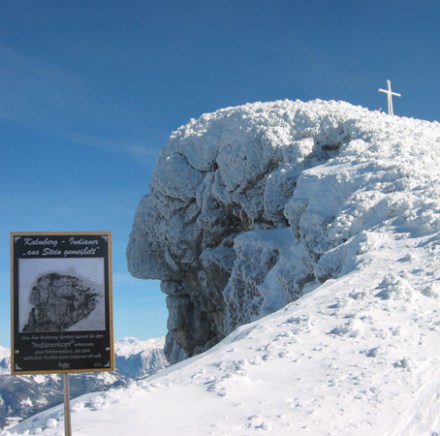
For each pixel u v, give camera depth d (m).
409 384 7.46
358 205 22.22
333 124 34.34
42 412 7.76
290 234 30.89
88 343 5.62
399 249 16.83
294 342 9.41
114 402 7.11
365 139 30.72
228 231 38.69
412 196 21.14
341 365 8.20
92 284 5.71
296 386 7.50
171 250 42.06
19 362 5.50
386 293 11.74
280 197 32.78
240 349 9.40
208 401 7.05
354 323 9.86
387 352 8.54
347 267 17.70
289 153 33.97
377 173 24.59
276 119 37.06
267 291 27.86
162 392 7.46
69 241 5.73
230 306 32.06
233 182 37.03
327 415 6.60
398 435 6.22
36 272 5.63
